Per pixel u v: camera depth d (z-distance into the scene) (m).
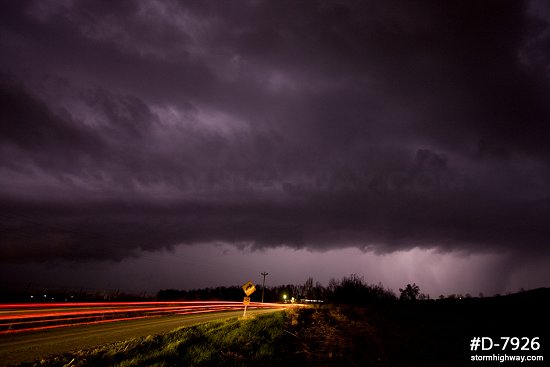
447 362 12.93
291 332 15.27
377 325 19.09
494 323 19.23
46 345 13.60
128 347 12.14
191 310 40.88
